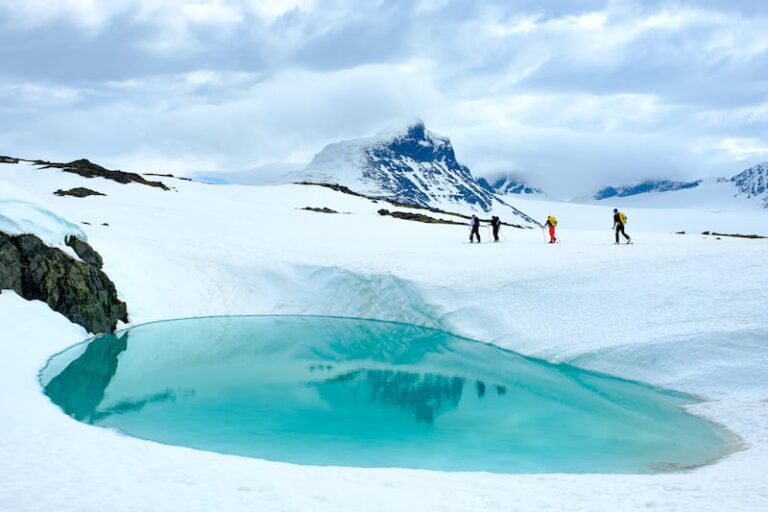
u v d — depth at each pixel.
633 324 23.02
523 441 15.38
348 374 22.56
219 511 8.95
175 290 33.59
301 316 33.12
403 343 27.34
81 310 26.50
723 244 31.14
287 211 58.66
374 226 53.25
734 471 11.84
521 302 27.58
